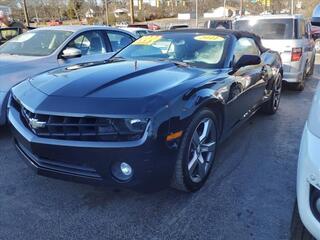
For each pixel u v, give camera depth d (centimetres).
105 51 612
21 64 477
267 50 539
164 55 401
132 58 407
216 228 265
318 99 225
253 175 349
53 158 268
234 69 369
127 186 257
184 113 270
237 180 337
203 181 321
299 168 200
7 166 367
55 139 260
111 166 254
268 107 550
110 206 293
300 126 507
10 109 321
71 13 6088
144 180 255
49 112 259
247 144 432
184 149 278
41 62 500
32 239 254
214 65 368
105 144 248
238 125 413
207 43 397
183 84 292
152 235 258
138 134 247
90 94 266
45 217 279
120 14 5975
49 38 562
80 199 304
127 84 283
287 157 394
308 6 4466
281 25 714
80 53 538
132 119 245
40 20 5853
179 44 406
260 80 459
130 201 300
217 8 6825
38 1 5803
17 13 5453
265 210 288
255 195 311
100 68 335
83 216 280
